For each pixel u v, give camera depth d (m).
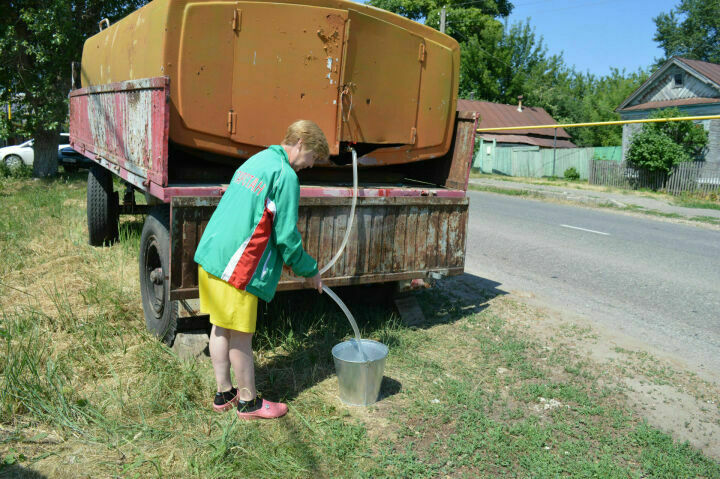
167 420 2.82
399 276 4.11
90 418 2.76
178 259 3.19
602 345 4.34
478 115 4.32
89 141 5.96
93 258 5.81
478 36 43.81
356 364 3.04
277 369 3.53
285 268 3.47
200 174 4.03
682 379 3.76
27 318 3.91
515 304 5.30
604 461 2.71
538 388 3.47
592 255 7.88
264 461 2.53
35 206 9.24
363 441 2.78
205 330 3.65
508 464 2.66
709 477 2.64
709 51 50.06
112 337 3.82
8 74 13.50
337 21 3.76
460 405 3.22
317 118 3.89
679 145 20.28
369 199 3.82
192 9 3.38
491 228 10.06
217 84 3.55
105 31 5.35
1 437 2.59
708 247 9.01
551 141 37.19
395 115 4.23
